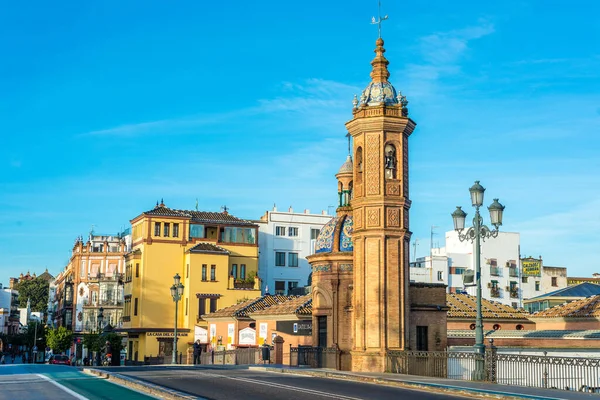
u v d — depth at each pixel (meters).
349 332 42.44
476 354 29.02
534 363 27.09
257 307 67.25
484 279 99.88
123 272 110.44
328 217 105.06
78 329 110.19
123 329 83.38
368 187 38.62
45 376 32.47
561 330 44.38
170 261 86.50
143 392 24.00
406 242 38.81
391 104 39.09
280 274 101.19
